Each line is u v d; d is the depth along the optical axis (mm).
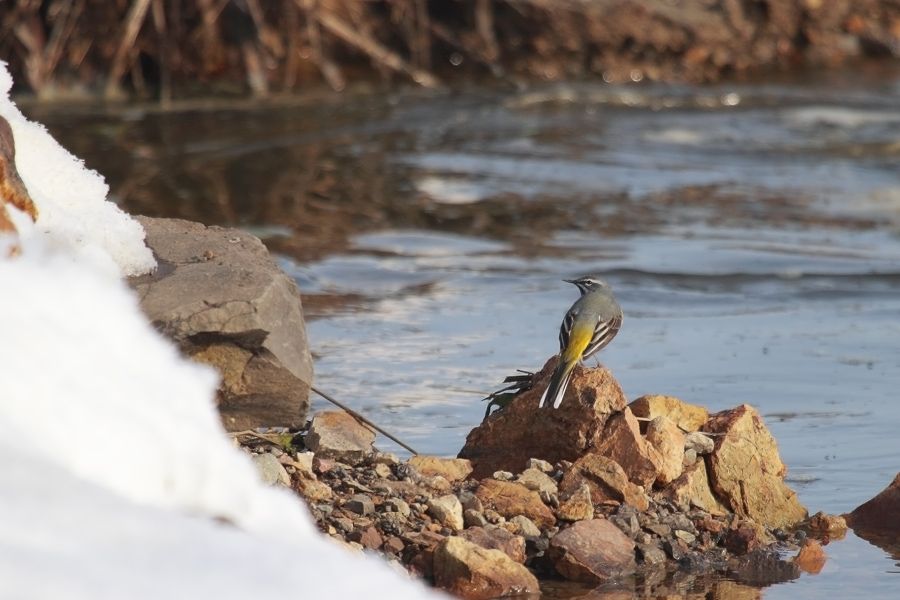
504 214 31016
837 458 16219
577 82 46094
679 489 13297
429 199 32156
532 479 12992
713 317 23531
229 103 41312
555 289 24812
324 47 45250
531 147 37656
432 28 46406
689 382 19359
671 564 12531
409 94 43438
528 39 47000
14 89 40812
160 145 36656
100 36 41219
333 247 27703
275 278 13117
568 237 29156
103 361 9406
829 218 31656
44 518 7723
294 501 10000
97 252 12016
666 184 34312
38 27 40844
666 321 23188
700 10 49125
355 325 21875
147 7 41719
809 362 20531
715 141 39125
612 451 13367
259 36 43125
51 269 9961
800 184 34812
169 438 9195
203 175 33875
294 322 13109
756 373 19875
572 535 12242
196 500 9227
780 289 25625
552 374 13844
